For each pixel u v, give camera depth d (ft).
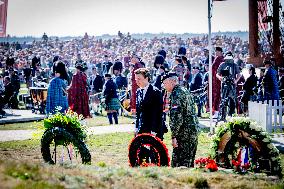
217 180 34.76
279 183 34.88
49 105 81.76
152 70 132.46
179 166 40.75
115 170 34.32
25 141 67.92
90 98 115.55
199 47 276.82
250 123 42.39
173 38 305.73
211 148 43.32
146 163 39.73
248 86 92.84
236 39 289.33
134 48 289.53
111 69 132.16
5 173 26.71
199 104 104.73
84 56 248.73
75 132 45.14
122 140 68.49
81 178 29.91
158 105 42.65
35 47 334.03
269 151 41.65
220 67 82.64
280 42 118.62
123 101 106.63
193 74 115.85
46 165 32.30
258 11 122.42
